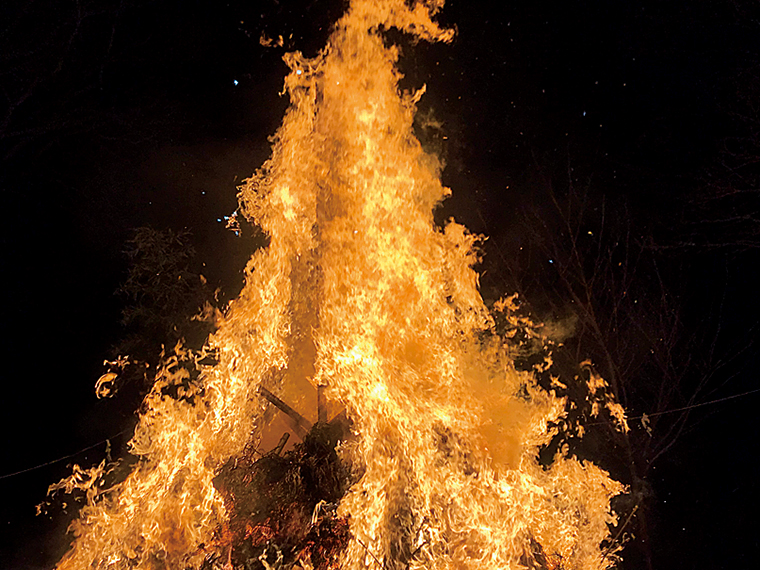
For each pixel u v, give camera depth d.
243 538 3.58
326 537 3.60
